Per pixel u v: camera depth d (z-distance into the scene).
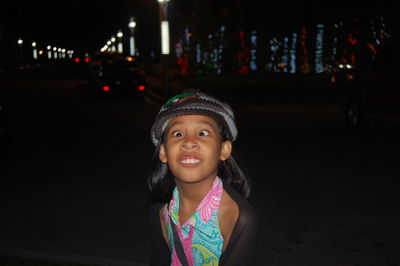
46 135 10.20
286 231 4.50
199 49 29.91
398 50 8.98
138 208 5.20
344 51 24.75
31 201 5.48
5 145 7.97
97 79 18.12
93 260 3.80
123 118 12.89
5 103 16.86
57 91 22.25
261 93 19.41
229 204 1.47
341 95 10.77
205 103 1.38
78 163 7.47
